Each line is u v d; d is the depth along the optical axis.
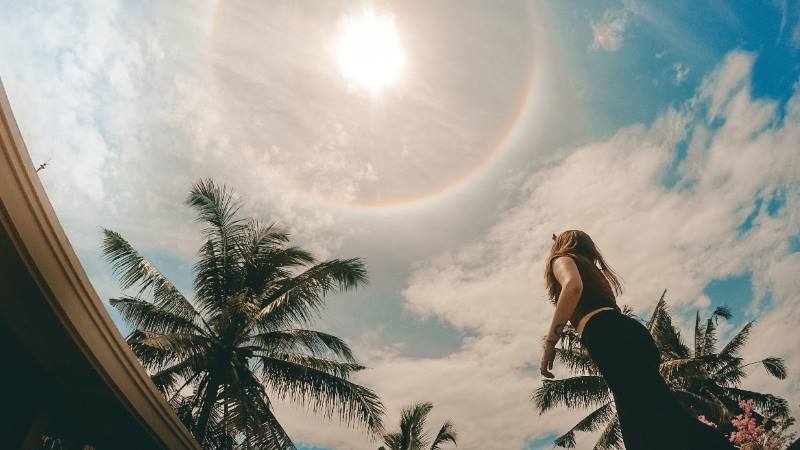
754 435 10.55
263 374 13.27
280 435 12.52
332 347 13.90
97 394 4.63
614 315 1.41
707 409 15.66
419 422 22.83
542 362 1.50
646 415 1.22
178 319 13.27
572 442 18.05
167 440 5.57
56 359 4.19
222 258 14.43
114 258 13.32
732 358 18.41
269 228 15.33
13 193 3.30
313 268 14.31
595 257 1.69
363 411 12.82
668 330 19.55
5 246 3.39
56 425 5.17
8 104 3.20
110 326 4.40
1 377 4.33
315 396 12.88
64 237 3.76
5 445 4.27
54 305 3.79
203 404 12.18
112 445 5.46
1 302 3.63
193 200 14.51
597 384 16.47
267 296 14.09
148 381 5.02
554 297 1.69
